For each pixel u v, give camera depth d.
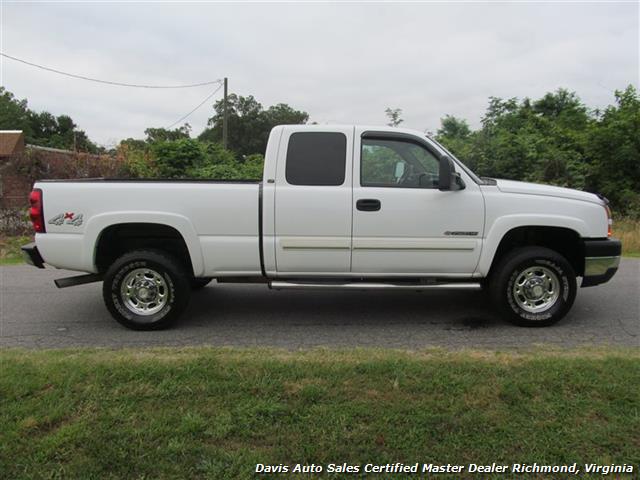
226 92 30.02
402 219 4.89
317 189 4.87
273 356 3.92
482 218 4.91
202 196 4.90
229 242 4.95
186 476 2.55
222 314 5.68
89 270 5.03
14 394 3.24
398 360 3.77
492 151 18.67
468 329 5.03
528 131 21.00
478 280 5.21
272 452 2.71
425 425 2.93
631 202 16.42
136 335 4.95
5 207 13.16
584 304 5.99
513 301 5.03
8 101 61.47
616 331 4.93
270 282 5.11
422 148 5.02
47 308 6.02
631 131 17.58
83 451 2.71
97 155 16.23
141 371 3.55
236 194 4.90
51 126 77.81
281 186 4.89
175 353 4.04
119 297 5.05
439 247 4.93
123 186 4.94
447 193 4.89
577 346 4.43
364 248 4.93
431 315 5.55
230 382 3.41
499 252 5.21
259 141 42.09
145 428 2.90
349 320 5.39
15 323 5.40
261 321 5.38
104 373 3.53
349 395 3.24
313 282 5.09
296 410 3.07
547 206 4.95
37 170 14.54
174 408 3.11
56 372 3.54
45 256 5.00
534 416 3.01
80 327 5.23
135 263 5.00
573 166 17.92
